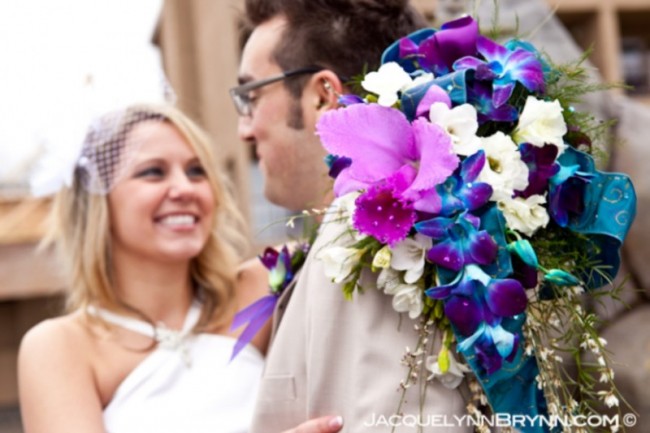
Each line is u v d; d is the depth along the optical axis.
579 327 1.34
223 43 5.02
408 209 1.25
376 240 1.30
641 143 1.89
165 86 2.34
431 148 1.23
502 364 1.26
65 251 2.33
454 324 1.24
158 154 2.26
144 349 2.24
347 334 1.35
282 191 1.74
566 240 1.36
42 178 2.34
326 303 1.37
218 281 2.33
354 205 1.30
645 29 5.48
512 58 1.32
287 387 1.43
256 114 1.72
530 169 1.30
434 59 1.35
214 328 2.30
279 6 1.72
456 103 1.29
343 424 1.33
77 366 2.18
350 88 1.66
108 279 2.27
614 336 1.85
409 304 1.29
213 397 2.20
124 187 2.26
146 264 2.27
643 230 1.84
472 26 1.33
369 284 1.34
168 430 2.16
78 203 2.32
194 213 2.28
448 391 1.30
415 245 1.27
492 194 1.26
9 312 5.67
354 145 1.27
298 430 1.34
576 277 1.36
